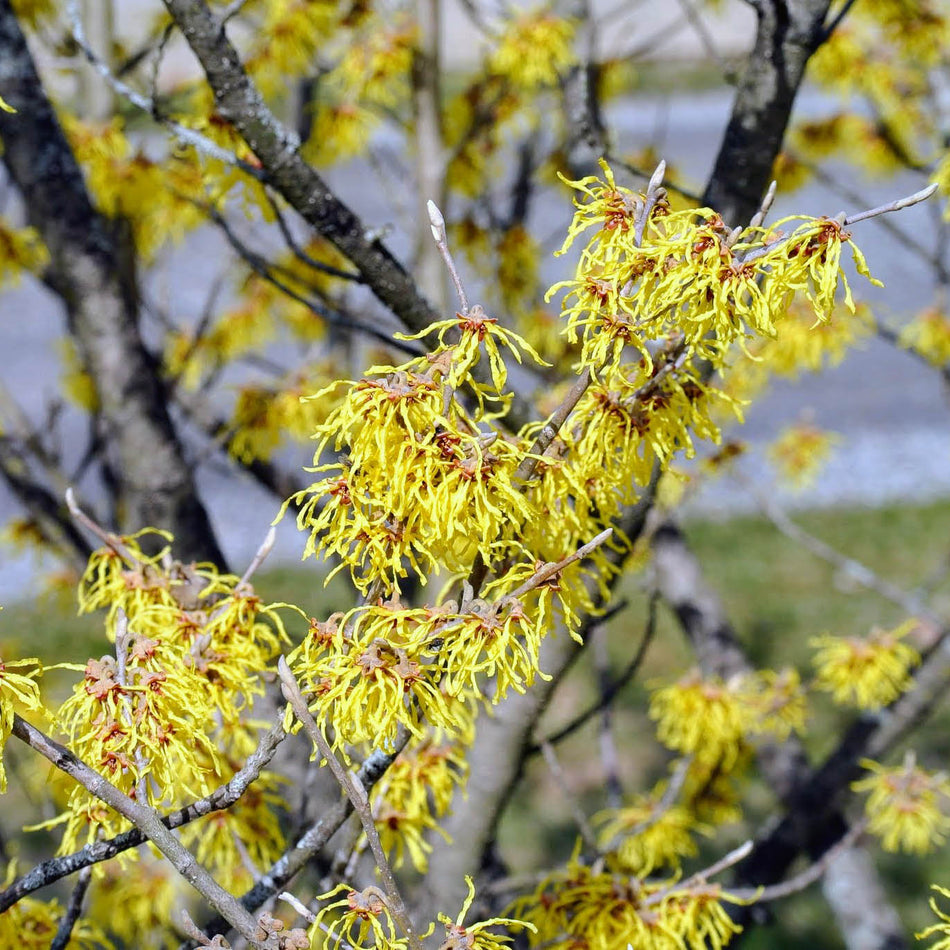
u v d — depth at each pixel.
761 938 6.09
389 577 1.50
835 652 2.87
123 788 1.39
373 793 1.79
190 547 2.63
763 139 2.05
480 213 3.89
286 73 3.30
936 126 4.03
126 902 2.40
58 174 2.48
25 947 1.71
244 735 1.73
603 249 1.32
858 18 3.84
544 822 7.05
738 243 1.31
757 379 3.30
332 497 1.27
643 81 22.05
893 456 12.41
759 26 2.01
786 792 3.16
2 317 14.58
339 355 3.42
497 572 1.41
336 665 1.24
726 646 3.49
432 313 2.14
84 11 3.12
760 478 11.82
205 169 2.15
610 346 1.32
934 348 3.67
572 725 2.24
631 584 7.02
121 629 1.38
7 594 8.94
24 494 2.86
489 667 1.23
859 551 10.53
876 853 6.75
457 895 2.09
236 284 3.70
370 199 13.54
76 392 3.49
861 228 14.87
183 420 3.34
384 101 3.38
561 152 3.83
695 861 6.39
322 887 1.76
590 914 1.77
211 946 1.31
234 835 1.79
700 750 2.93
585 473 1.40
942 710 8.03
